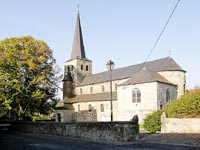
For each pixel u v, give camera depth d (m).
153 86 44.81
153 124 26.41
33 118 41.47
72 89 72.50
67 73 73.50
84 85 69.62
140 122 45.50
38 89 40.09
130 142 18.02
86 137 21.86
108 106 56.72
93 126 21.19
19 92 37.34
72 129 23.55
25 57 39.34
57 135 25.62
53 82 43.16
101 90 64.25
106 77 64.88
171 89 48.38
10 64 38.06
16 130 34.69
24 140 21.97
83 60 76.38
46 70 41.62
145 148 14.64
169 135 20.52
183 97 24.66
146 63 57.72
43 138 23.58
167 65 51.59
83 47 78.44
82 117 62.69
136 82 47.06
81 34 78.81
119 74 61.34
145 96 45.62
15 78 37.62
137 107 46.44
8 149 16.08
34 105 40.50
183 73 51.84
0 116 40.44
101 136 20.39
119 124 18.97
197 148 13.85
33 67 38.97
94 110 59.94
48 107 42.72
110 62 23.23
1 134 29.88
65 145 17.47
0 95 37.16
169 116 24.95
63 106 63.97
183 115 23.84
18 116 40.06
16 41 39.34
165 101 46.16
